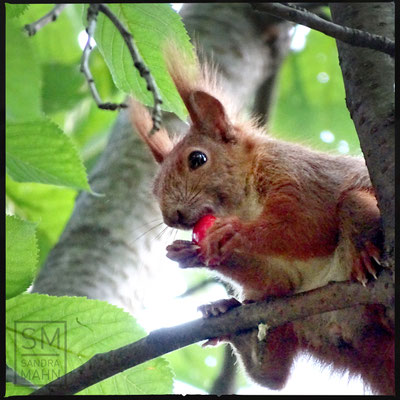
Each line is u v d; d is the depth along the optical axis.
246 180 10.71
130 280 12.80
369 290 7.68
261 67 15.96
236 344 10.39
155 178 11.24
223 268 10.16
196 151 10.86
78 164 7.48
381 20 10.21
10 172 7.54
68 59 17.56
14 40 4.71
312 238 9.52
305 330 10.11
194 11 16.12
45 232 15.88
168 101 8.41
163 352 7.95
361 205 9.29
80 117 18.17
